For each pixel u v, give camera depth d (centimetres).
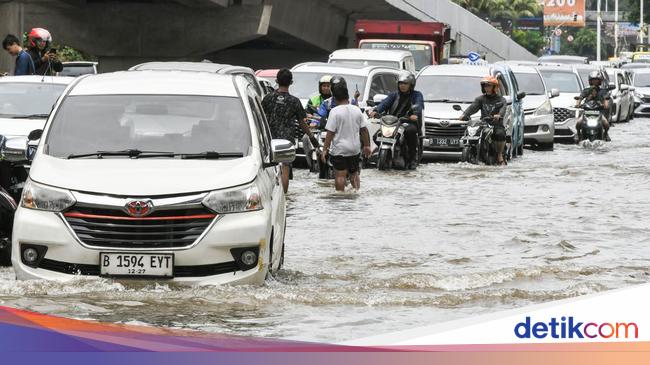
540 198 3011
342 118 3119
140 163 1639
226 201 1576
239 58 10606
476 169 3978
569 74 6181
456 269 1894
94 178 1584
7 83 3083
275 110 2902
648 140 5803
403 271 1870
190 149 1691
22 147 1778
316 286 1677
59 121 1731
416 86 4572
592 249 2122
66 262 1559
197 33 8512
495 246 2166
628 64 9906
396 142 3888
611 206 2825
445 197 3033
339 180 3145
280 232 1783
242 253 1578
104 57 8731
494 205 2845
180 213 1561
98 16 8562
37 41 3656
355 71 4334
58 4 8406
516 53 11719
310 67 4381
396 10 9275
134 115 1739
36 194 1586
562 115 5741
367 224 2470
